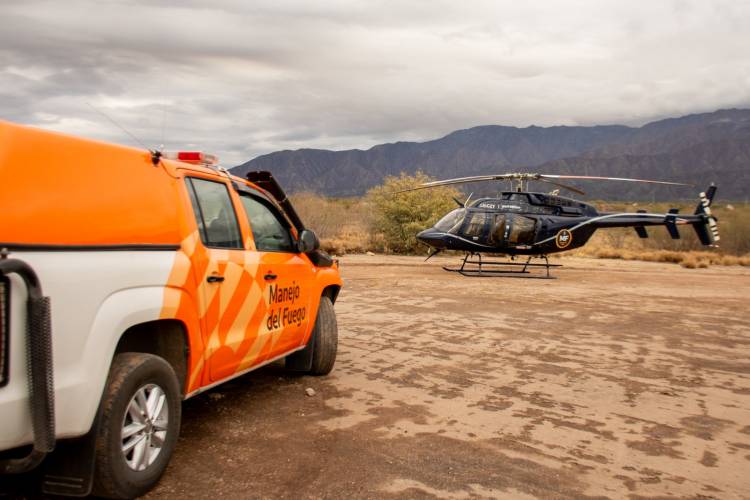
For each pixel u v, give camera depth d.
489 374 6.48
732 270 23.34
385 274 16.83
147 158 3.64
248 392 5.53
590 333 9.15
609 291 14.69
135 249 3.38
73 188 2.98
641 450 4.45
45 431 2.64
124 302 3.21
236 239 4.58
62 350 2.81
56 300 2.77
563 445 4.48
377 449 4.24
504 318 10.23
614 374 6.71
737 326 10.25
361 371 6.41
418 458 4.11
